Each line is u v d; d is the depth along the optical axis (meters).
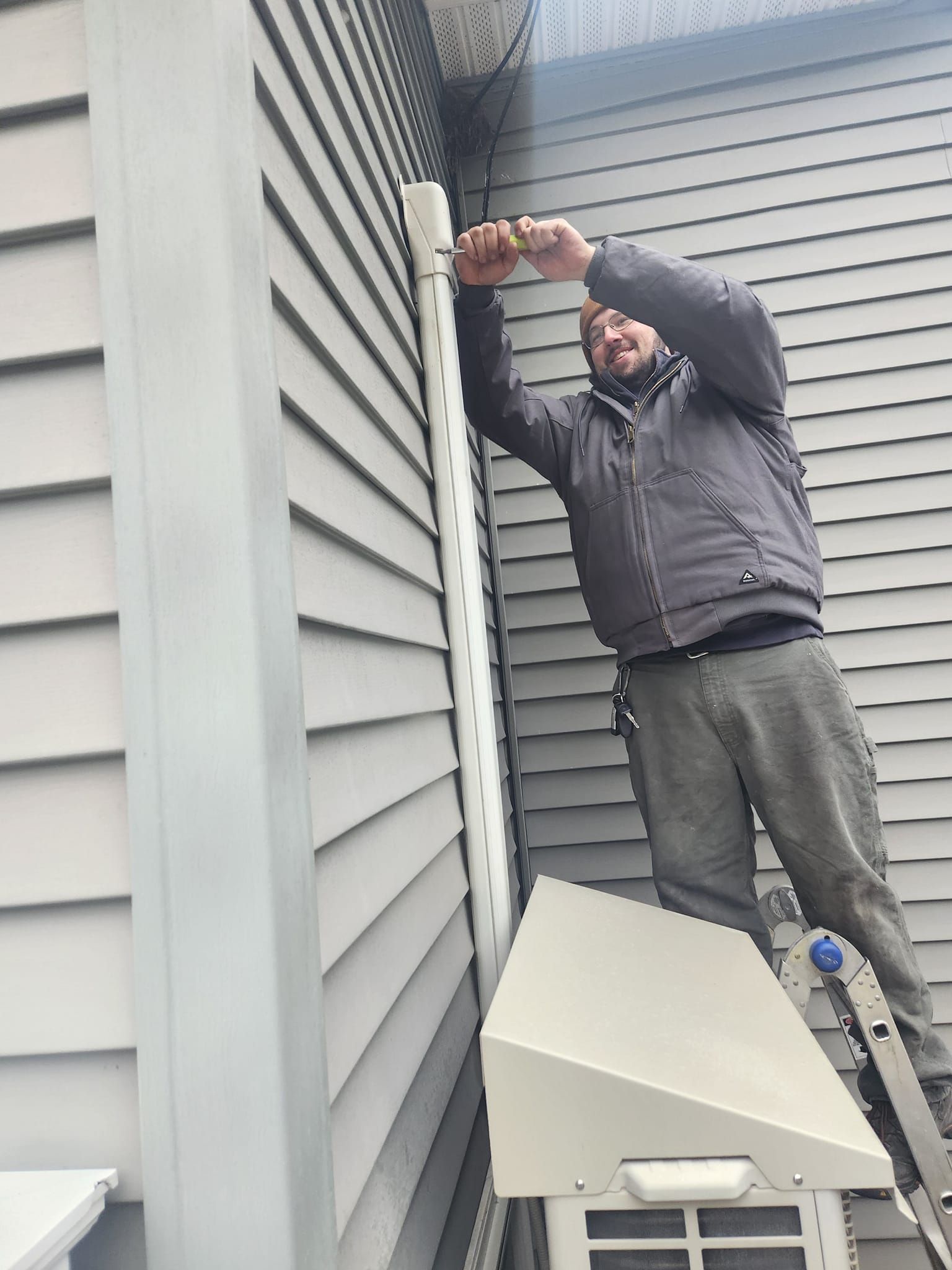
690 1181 0.73
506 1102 0.77
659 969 1.04
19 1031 0.63
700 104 2.42
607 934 1.16
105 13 0.67
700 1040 0.85
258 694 0.61
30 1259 0.50
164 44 0.66
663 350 1.78
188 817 0.61
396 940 0.95
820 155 2.37
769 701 1.50
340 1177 0.68
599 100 2.46
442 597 1.50
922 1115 1.19
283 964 0.60
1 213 0.68
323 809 0.75
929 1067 1.39
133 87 0.66
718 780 1.54
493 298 1.65
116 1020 0.63
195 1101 0.59
